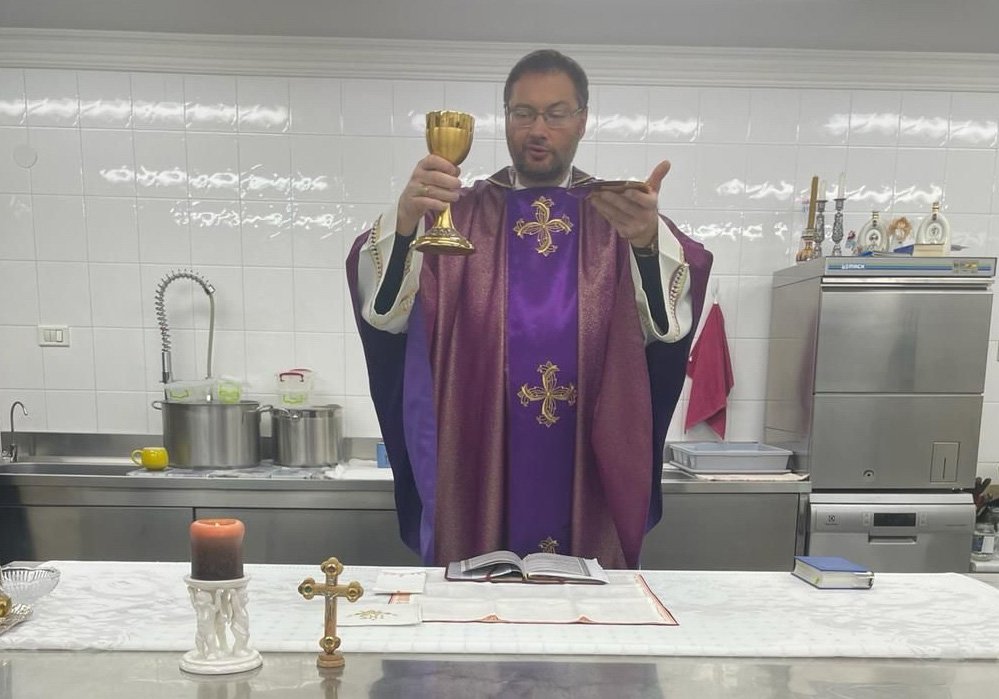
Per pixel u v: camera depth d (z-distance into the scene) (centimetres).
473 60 249
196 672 73
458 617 89
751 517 219
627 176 256
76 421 257
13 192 250
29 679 72
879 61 252
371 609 91
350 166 253
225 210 253
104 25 237
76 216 252
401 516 150
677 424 261
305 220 254
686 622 90
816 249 243
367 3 219
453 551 143
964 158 260
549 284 147
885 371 216
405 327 141
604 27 234
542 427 145
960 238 262
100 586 102
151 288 254
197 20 233
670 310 133
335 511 214
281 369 258
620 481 138
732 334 260
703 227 258
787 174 257
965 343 215
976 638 85
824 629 88
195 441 226
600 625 88
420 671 74
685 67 251
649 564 219
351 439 258
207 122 250
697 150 256
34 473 237
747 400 262
